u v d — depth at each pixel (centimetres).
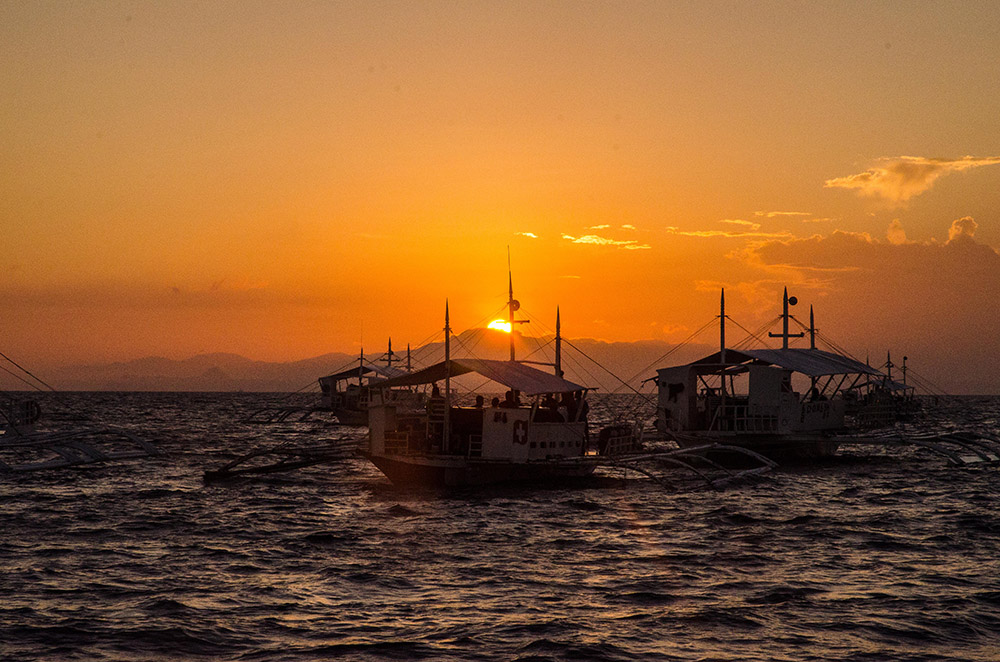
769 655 2044
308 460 5244
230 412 17800
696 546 3309
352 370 13375
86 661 1984
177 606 2419
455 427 4753
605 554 3150
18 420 6612
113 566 2942
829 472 6038
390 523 3797
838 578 2789
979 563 3027
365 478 5534
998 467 6500
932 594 2583
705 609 2405
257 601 2486
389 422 4828
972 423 13375
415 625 2256
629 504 4381
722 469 5597
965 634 2209
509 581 2733
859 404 7944
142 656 2020
